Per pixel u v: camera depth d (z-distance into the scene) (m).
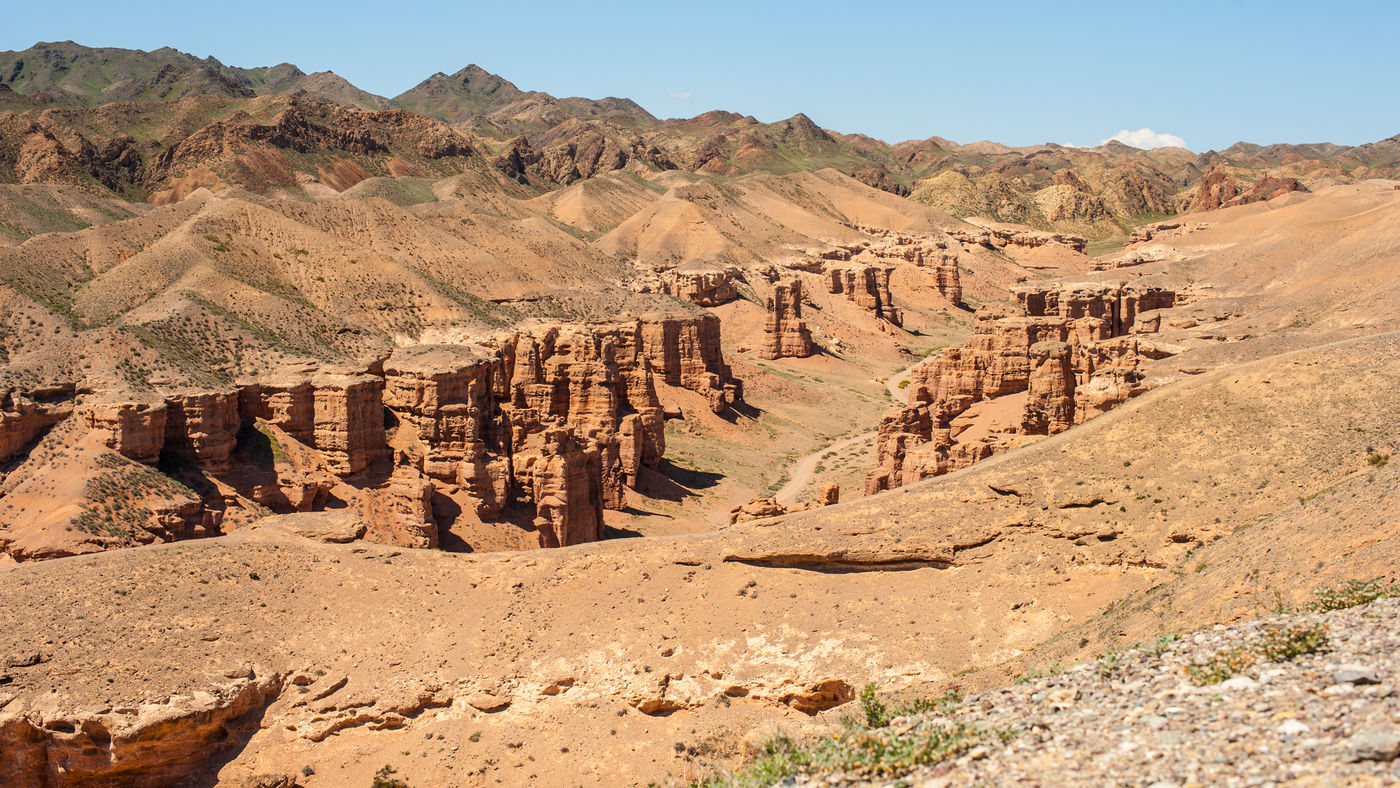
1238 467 63.88
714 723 57.25
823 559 65.44
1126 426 71.25
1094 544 62.88
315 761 56.16
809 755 26.94
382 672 59.75
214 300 124.38
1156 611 51.12
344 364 106.75
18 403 91.81
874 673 58.16
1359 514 47.78
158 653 58.09
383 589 65.88
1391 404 64.06
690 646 61.00
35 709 53.59
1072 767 21.22
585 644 61.31
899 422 103.88
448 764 55.50
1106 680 26.77
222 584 64.62
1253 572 48.69
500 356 122.75
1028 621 59.56
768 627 61.81
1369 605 28.17
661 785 48.50
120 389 94.38
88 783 54.06
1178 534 61.03
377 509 95.62
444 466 97.88
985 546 64.75
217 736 56.09
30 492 85.50
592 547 68.88
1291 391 69.44
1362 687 21.38
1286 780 18.53
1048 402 96.31
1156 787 19.38
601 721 57.34
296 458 97.75
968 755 23.25
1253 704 21.95
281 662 60.09
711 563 66.44
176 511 87.38
